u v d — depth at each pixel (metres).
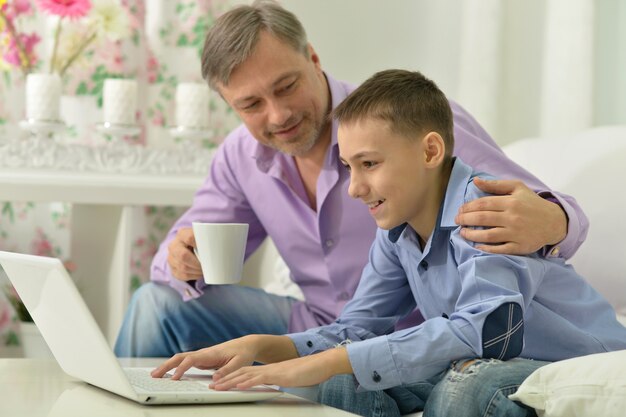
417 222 1.71
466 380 1.43
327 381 1.71
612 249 2.25
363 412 1.67
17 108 3.20
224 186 2.39
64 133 3.28
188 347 2.19
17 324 3.23
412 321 2.06
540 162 2.54
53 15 3.12
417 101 1.64
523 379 1.43
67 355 1.54
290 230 2.27
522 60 3.20
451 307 1.70
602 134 2.48
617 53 2.98
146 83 3.42
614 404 1.30
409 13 3.49
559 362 1.39
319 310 2.28
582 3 2.95
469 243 1.61
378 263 1.84
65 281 1.34
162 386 1.44
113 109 3.09
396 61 3.52
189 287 2.18
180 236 2.16
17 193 2.84
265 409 1.38
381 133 1.60
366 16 3.53
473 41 3.17
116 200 2.99
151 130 3.42
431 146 1.64
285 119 2.02
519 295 1.50
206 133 3.20
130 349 2.20
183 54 3.42
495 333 1.47
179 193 3.09
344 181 2.16
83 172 3.01
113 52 3.31
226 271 1.75
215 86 2.06
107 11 3.11
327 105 2.15
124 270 3.04
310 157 2.19
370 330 1.82
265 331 2.25
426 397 1.75
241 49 1.96
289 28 2.00
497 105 3.16
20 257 1.45
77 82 3.28
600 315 1.73
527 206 1.62
